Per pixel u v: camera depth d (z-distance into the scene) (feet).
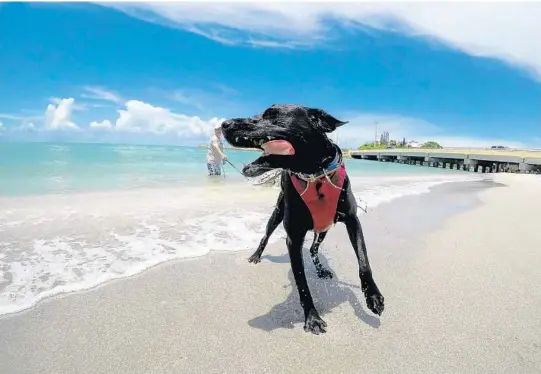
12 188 11.62
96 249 6.39
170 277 5.41
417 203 12.28
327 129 4.45
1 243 6.46
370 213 10.18
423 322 4.33
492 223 9.12
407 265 6.07
